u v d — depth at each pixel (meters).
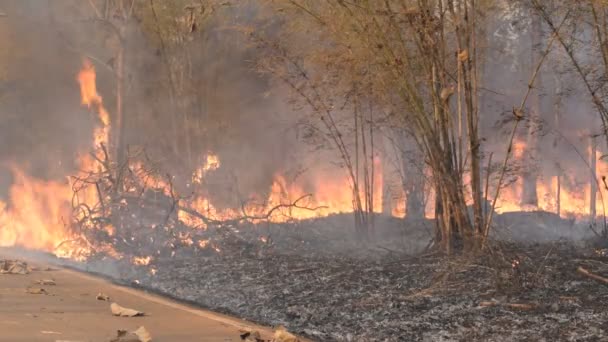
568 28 10.52
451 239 10.66
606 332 6.85
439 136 10.52
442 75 10.34
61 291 8.84
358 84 11.91
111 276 10.94
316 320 7.93
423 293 8.69
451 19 10.85
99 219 13.34
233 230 13.60
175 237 12.84
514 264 9.01
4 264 10.55
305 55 12.56
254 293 9.46
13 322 6.71
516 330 7.11
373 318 7.86
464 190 11.84
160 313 7.76
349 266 10.85
